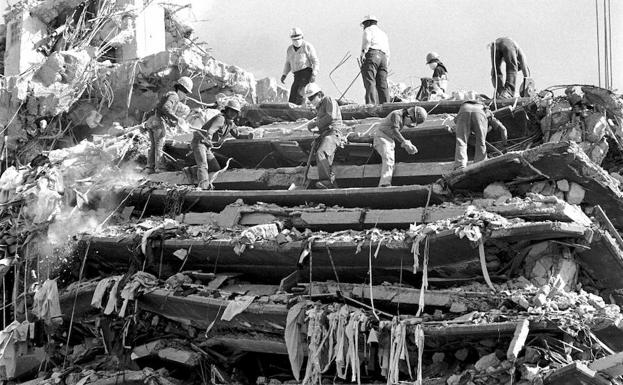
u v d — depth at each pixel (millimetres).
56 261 19156
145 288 17531
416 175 18281
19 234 19359
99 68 23438
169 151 21016
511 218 16078
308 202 18094
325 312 15992
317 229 17594
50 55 23656
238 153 20203
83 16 25188
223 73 23734
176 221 18594
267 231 17312
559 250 15930
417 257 15969
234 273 17844
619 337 14812
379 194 17469
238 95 24078
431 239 15781
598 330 14586
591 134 18016
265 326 16719
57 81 23156
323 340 15844
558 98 18562
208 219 18531
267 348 17172
